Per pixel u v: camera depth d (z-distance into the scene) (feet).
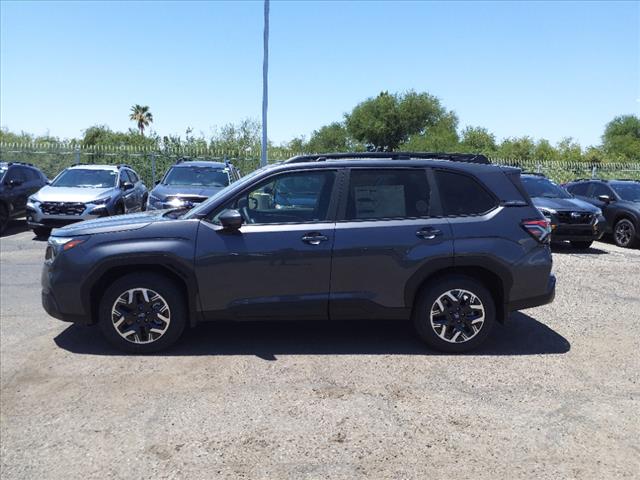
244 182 17.43
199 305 16.85
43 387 14.61
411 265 16.87
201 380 15.06
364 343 18.20
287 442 11.91
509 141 153.99
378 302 17.01
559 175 88.33
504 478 10.68
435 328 17.19
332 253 16.76
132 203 47.93
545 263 17.46
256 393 14.26
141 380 15.05
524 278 17.25
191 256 16.61
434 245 16.89
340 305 16.93
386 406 13.62
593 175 89.10
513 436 12.26
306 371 15.74
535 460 11.32
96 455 11.41
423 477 10.69
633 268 32.94
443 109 197.47
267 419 12.91
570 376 15.65
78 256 16.71
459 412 13.37
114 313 16.83
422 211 17.33
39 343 17.97
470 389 14.67
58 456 11.37
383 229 16.96
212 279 16.70
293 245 16.71
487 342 18.48
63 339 18.39
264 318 17.04
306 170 17.48
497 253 16.98
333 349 17.58
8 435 12.19
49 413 13.19
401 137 199.52
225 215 16.40
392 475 10.75
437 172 17.66
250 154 79.92
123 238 16.78
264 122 61.00
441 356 17.10
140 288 16.79
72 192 42.83
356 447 11.75
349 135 206.28
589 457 11.44
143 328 16.87
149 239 16.74
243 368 15.92
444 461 11.25
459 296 17.12
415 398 14.08
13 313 21.59
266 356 16.89
